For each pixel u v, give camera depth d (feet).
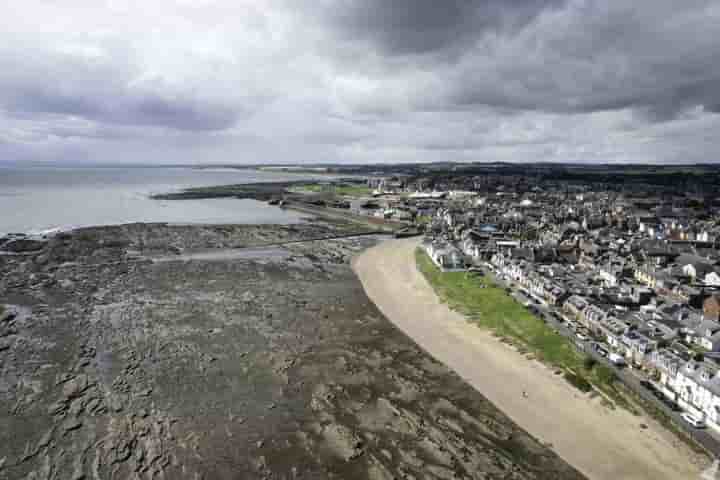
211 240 479.00
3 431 141.38
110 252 402.72
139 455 132.67
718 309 235.61
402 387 176.45
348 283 324.60
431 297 290.97
